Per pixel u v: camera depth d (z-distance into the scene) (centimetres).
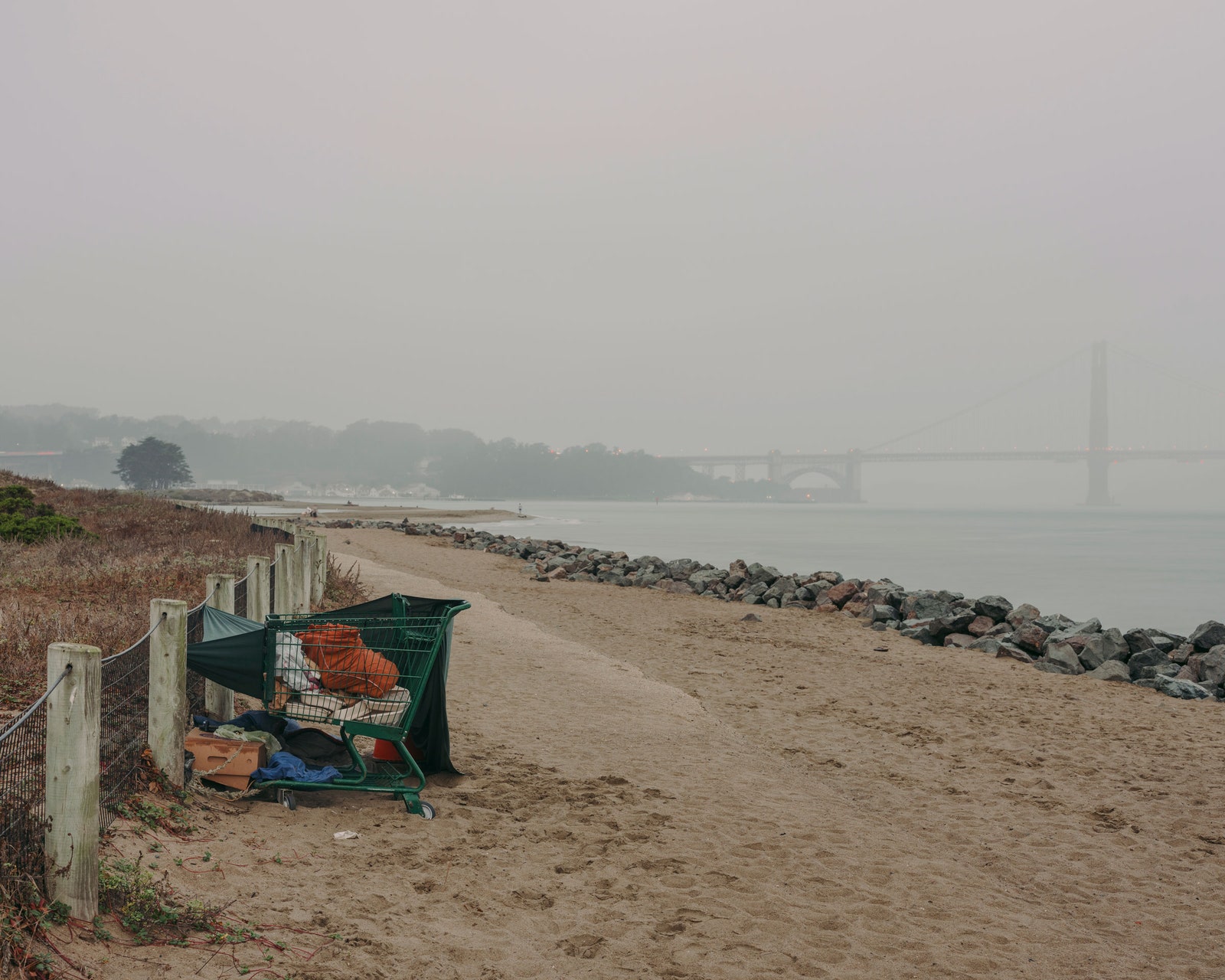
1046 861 631
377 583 1992
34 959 304
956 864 602
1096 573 4609
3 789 376
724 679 1281
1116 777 866
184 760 526
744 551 5844
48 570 1359
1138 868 627
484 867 504
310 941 381
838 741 953
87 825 351
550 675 1136
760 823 641
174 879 410
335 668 596
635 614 1977
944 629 1744
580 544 6328
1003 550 6762
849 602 2148
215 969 342
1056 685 1355
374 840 524
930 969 438
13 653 746
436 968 379
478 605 1739
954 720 1082
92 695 353
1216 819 746
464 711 915
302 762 584
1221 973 466
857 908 506
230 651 583
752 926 465
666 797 681
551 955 409
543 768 730
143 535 2019
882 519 16212
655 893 497
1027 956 465
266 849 479
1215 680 1379
